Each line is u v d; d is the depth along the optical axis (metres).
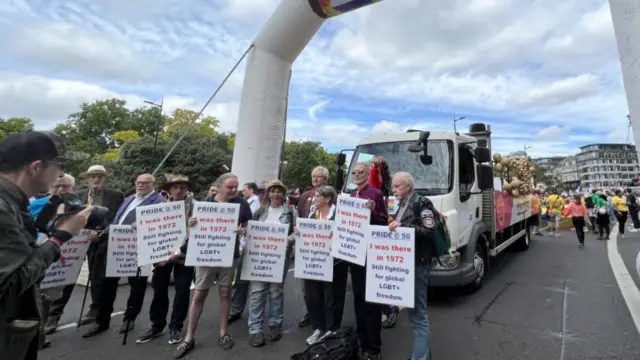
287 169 48.44
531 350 3.73
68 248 3.90
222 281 3.89
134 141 31.95
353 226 3.41
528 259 8.75
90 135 59.59
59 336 4.18
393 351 3.76
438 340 4.01
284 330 4.41
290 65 7.47
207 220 3.73
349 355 3.40
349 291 6.27
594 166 133.00
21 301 1.59
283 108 7.39
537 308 5.04
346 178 6.05
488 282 6.51
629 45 3.37
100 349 3.83
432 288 6.00
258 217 4.27
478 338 4.05
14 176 1.60
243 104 7.23
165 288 4.14
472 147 5.99
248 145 7.07
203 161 30.75
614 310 4.88
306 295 3.90
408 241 3.11
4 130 50.50
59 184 3.99
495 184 7.88
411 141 5.68
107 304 4.35
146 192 4.46
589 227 15.20
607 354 3.61
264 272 3.94
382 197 3.68
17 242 1.50
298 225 3.79
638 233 14.23
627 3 3.39
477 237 5.61
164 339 4.09
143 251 3.77
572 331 4.21
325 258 3.71
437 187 5.16
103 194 4.74
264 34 7.08
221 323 3.91
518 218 8.69
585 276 6.89
